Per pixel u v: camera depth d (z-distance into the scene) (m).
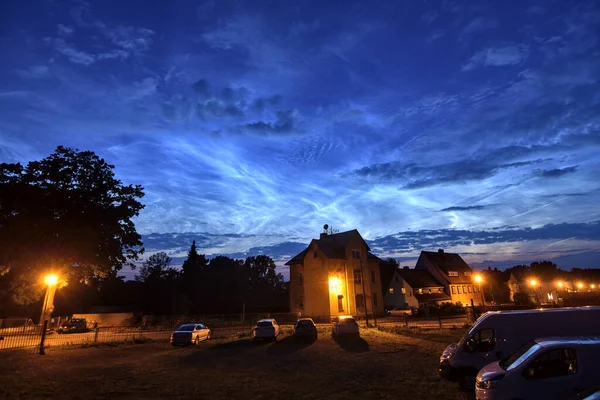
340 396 11.60
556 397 7.71
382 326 34.47
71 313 62.34
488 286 77.50
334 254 51.56
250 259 97.69
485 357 11.84
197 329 27.89
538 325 11.61
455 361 12.26
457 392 11.59
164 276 85.69
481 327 12.24
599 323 11.29
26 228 37.03
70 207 40.97
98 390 12.76
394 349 21.05
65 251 38.53
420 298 64.06
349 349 21.66
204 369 16.67
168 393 12.28
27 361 18.48
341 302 50.34
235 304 76.62
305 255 52.91
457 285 69.88
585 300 54.53
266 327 27.20
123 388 13.01
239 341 27.20
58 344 26.39
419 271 71.00
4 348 23.62
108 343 26.39
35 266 38.41
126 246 45.34
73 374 15.56
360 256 54.19
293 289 55.28
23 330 38.06
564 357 7.96
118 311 69.69
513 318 11.94
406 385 12.73
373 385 12.85
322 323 46.66
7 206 38.03
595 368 7.56
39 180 40.78
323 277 49.88
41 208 39.28
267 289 89.31
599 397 5.65
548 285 81.38
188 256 84.38
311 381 13.88
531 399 7.95
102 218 42.66
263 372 15.79
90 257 40.31
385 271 73.56
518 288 83.94
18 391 12.33
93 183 43.62
